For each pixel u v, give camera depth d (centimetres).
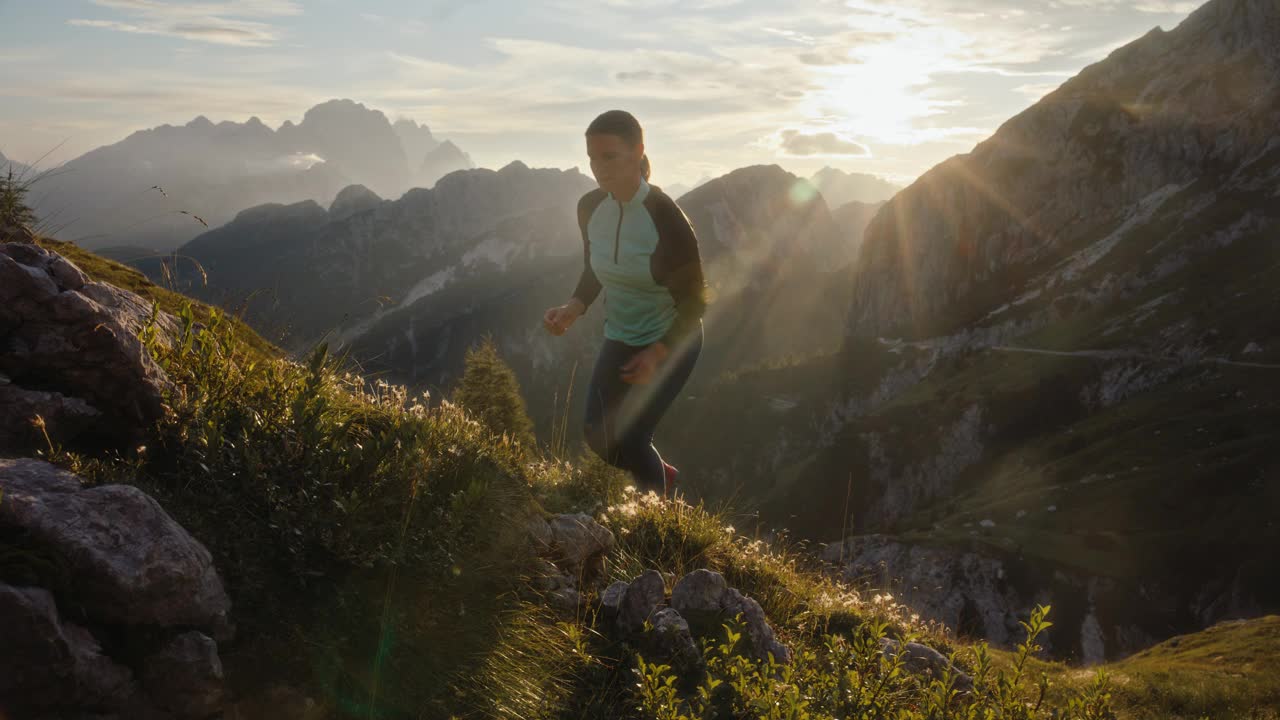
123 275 518
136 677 241
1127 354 17338
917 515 14362
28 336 304
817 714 319
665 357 442
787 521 14588
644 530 557
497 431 536
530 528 448
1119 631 9219
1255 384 14462
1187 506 10856
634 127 430
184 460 331
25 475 258
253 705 270
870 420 16712
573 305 517
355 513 338
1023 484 13475
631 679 376
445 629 338
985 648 371
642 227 447
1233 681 1423
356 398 447
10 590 213
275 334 457
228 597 281
